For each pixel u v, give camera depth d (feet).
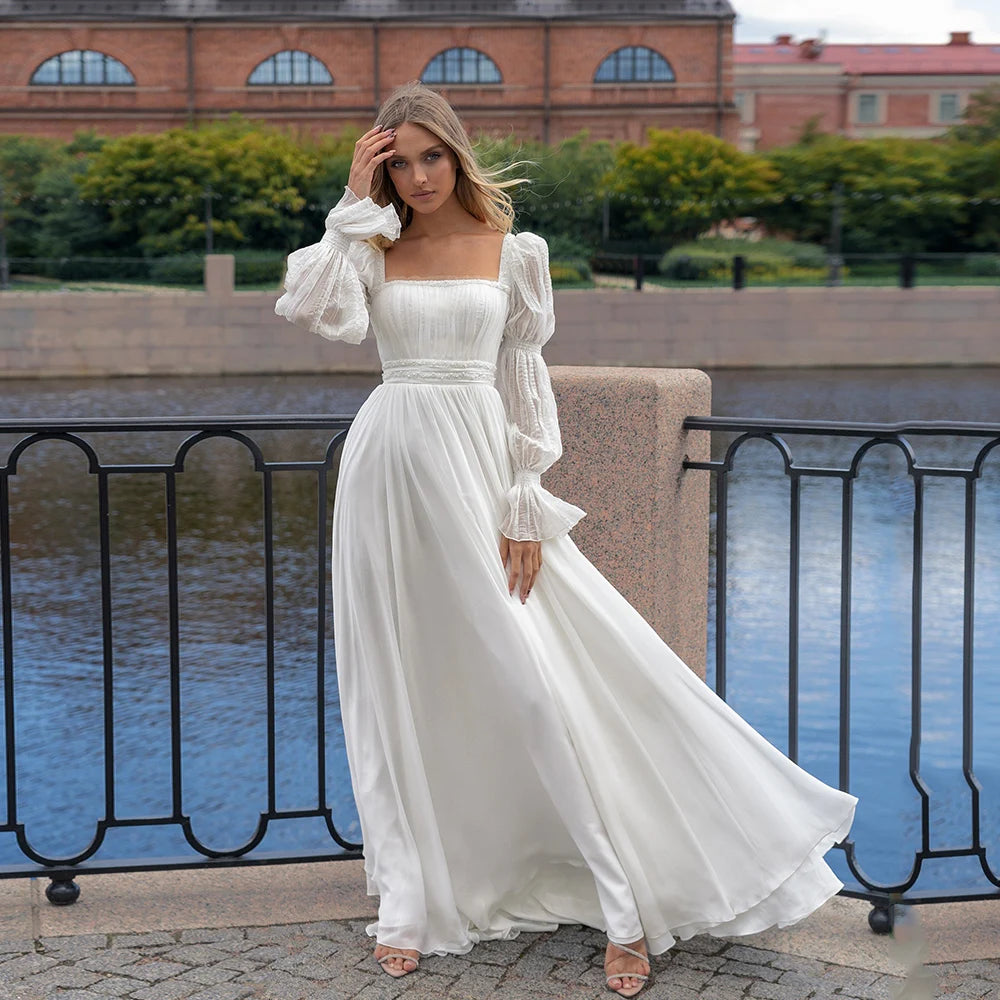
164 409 65.72
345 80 135.64
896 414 61.93
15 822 9.24
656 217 117.50
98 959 8.43
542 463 8.41
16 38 133.08
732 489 42.14
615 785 8.25
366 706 8.45
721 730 8.45
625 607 8.48
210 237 105.70
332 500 41.27
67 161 117.19
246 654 23.63
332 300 8.07
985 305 91.45
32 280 100.42
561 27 136.05
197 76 135.03
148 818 9.54
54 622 26.00
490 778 8.45
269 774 9.72
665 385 10.24
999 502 38.75
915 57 179.52
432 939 8.41
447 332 8.29
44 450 54.95
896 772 17.34
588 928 8.88
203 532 35.88
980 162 118.93
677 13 135.64
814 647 23.91
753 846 8.32
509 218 8.71
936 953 8.62
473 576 8.20
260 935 8.80
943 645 23.91
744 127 170.50
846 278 101.35
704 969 8.37
